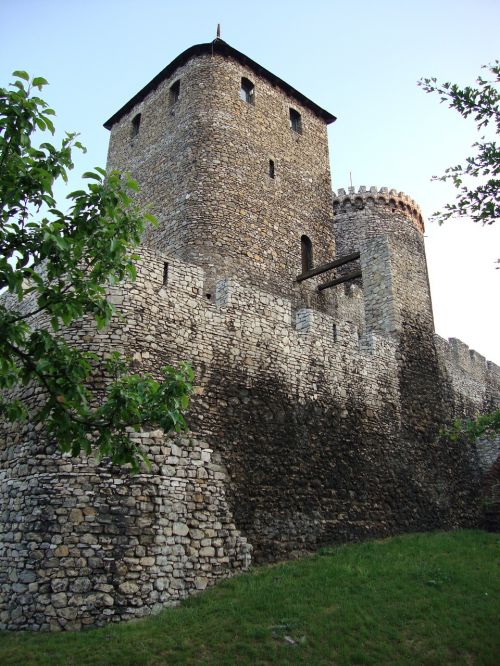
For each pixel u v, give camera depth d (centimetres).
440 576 1365
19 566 1141
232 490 1432
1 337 787
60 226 855
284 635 1038
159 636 1018
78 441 840
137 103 2809
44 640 1012
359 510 1727
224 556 1336
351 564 1415
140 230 930
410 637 1092
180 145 2398
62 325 1370
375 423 1928
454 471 2175
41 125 870
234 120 2431
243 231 2250
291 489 1573
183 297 1536
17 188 857
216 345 1566
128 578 1159
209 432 1452
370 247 2358
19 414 922
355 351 1980
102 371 1320
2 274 788
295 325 2109
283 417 1648
